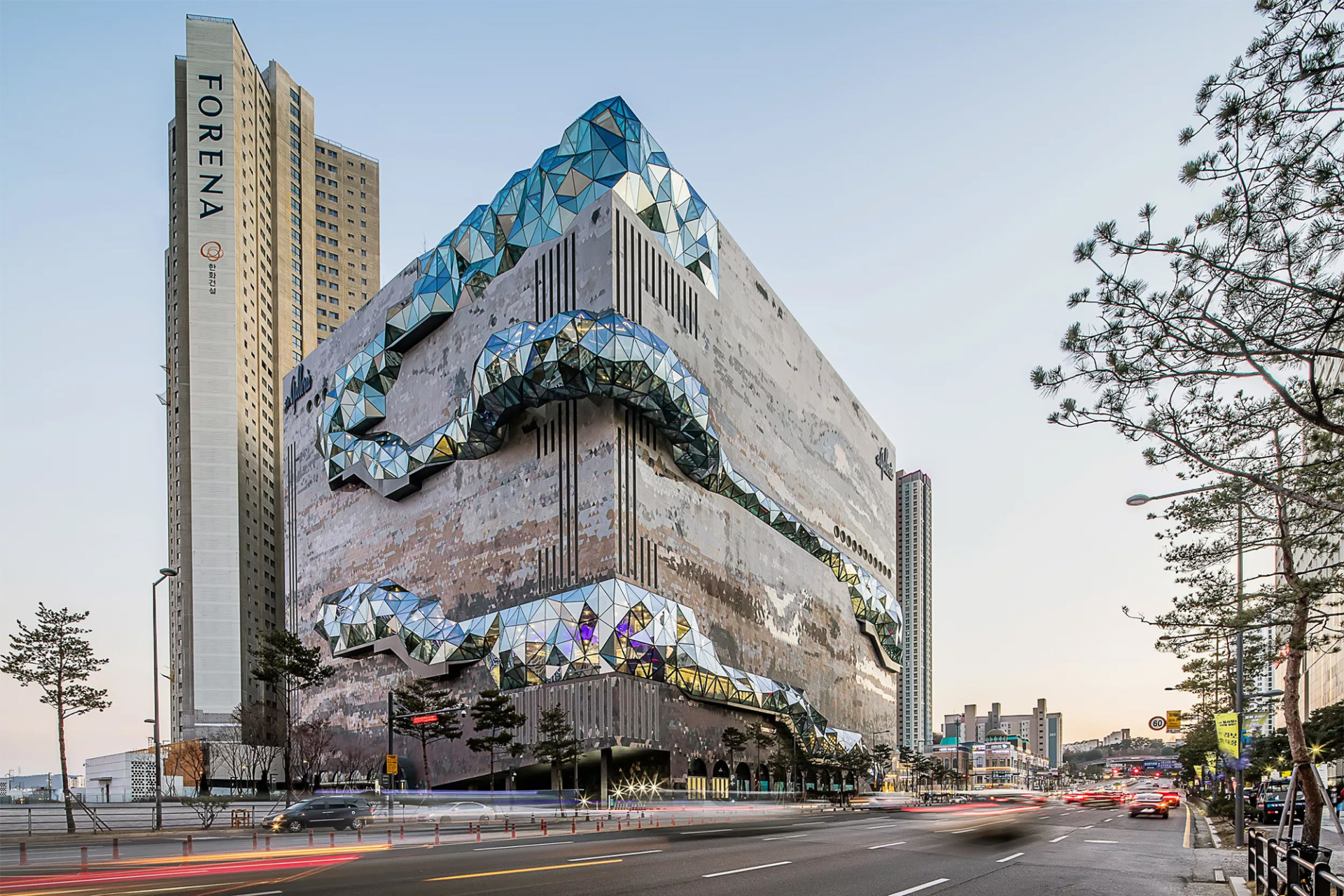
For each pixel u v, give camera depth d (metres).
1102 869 21.27
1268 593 20.28
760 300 112.75
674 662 79.12
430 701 78.94
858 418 147.00
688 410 81.31
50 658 45.31
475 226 97.44
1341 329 12.59
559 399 78.88
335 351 120.06
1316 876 11.42
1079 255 13.26
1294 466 15.35
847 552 134.25
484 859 22.27
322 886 16.77
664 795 76.38
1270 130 11.53
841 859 22.36
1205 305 13.07
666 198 92.38
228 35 141.38
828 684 120.06
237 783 96.56
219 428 131.00
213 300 133.62
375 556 102.75
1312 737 53.19
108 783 95.81
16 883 17.80
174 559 134.88
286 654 63.59
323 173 175.62
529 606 80.69
